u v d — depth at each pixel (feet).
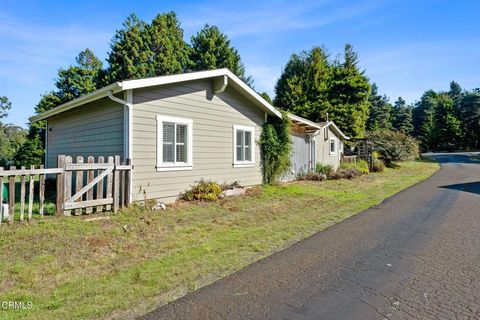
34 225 17.94
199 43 102.37
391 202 29.94
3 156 96.32
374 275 12.21
